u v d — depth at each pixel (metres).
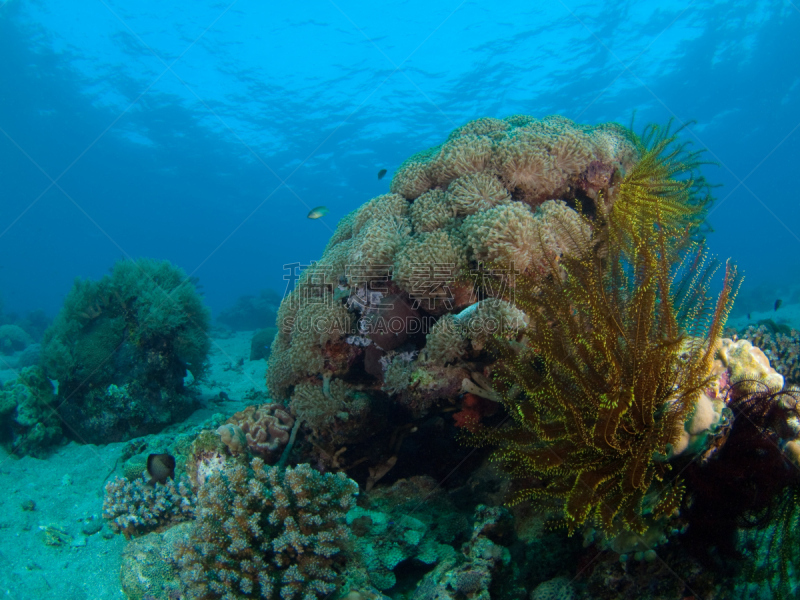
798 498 2.19
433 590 2.84
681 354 2.30
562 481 2.45
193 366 7.88
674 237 3.49
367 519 3.63
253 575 2.74
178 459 4.73
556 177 4.21
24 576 3.73
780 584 2.20
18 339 16.45
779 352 4.16
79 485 5.31
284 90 39.59
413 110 39.72
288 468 3.12
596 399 2.27
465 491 3.98
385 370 4.20
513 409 2.75
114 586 3.64
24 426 6.02
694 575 2.42
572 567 2.85
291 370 4.76
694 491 2.43
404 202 4.87
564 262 3.10
